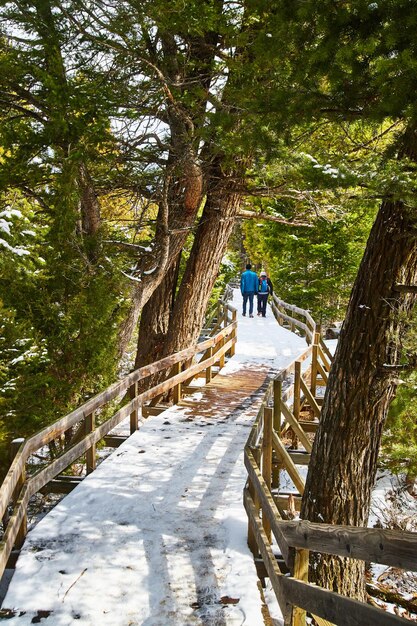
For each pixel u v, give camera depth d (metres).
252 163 11.67
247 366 15.30
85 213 10.38
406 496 10.02
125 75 10.27
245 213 14.23
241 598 4.77
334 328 23.83
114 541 5.68
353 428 5.90
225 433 9.32
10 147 9.47
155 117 10.83
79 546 5.56
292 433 10.53
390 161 5.53
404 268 5.65
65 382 8.78
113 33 9.36
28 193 10.48
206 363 12.75
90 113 9.38
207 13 8.95
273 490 8.51
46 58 9.43
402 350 5.79
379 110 5.02
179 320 14.02
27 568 5.14
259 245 30.66
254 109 6.05
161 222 11.98
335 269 21.39
